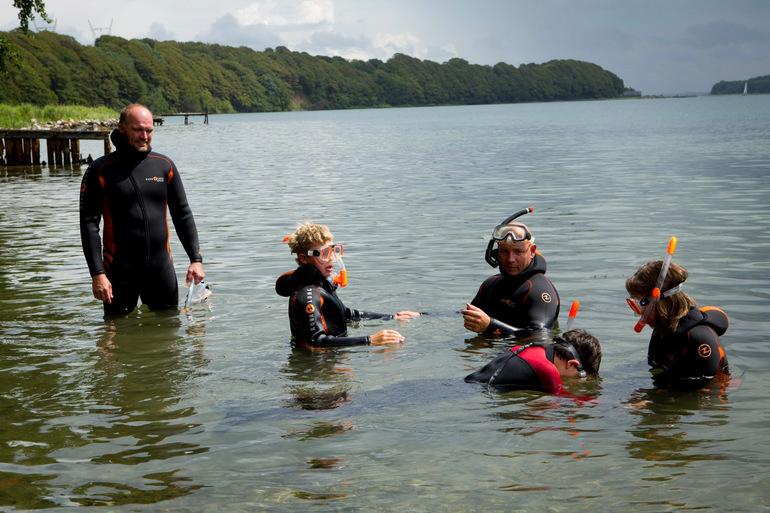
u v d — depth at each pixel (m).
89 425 4.05
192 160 28.33
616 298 6.55
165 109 147.62
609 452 3.51
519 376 4.48
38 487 3.31
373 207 13.59
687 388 4.40
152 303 6.85
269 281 7.70
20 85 100.00
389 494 3.14
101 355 5.38
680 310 4.59
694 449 3.53
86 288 7.62
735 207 12.02
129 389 4.63
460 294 6.93
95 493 3.24
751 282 6.96
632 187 15.64
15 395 4.55
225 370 4.96
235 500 3.13
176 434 3.89
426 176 19.83
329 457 3.54
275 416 4.11
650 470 3.31
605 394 4.33
